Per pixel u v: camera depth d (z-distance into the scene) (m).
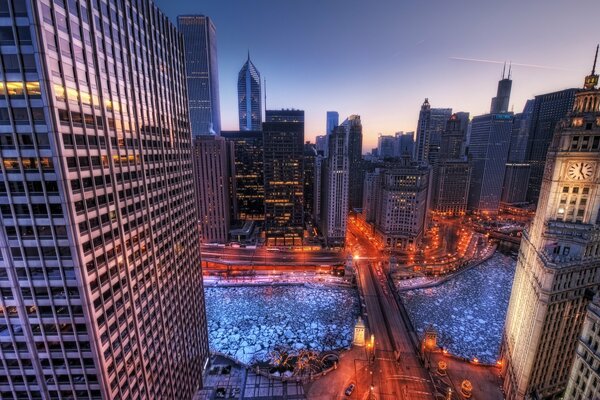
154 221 68.00
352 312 156.12
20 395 49.75
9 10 35.38
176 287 80.62
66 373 49.06
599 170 80.25
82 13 43.88
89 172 45.88
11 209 41.28
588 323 65.81
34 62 36.84
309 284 184.25
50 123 38.50
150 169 66.12
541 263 84.56
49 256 43.59
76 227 43.12
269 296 172.00
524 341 90.00
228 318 150.12
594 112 79.69
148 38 65.12
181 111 83.75
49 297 45.31
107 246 50.69
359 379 107.50
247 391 100.50
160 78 70.94
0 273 43.91
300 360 117.88
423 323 146.88
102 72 48.91
